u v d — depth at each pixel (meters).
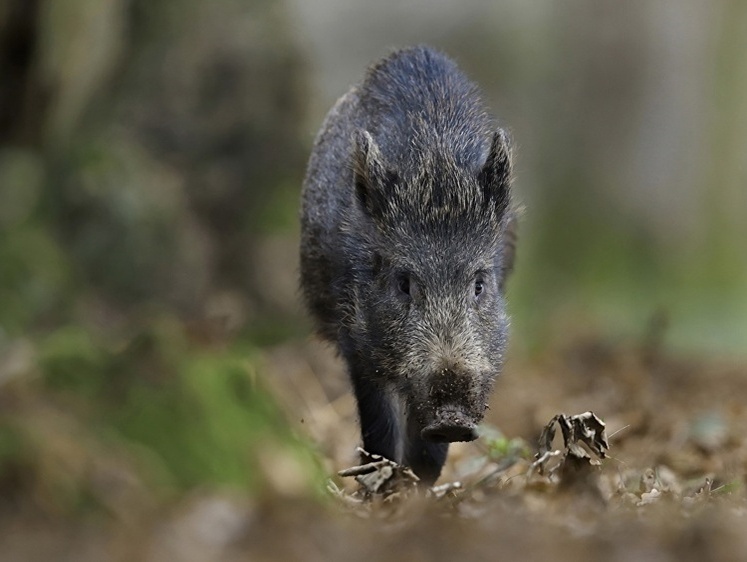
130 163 18.19
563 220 31.34
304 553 5.70
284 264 18.81
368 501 7.61
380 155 9.76
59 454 5.93
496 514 6.75
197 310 17.98
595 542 5.98
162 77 18.84
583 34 31.98
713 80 32.28
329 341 10.91
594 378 16.64
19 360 6.68
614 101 31.81
